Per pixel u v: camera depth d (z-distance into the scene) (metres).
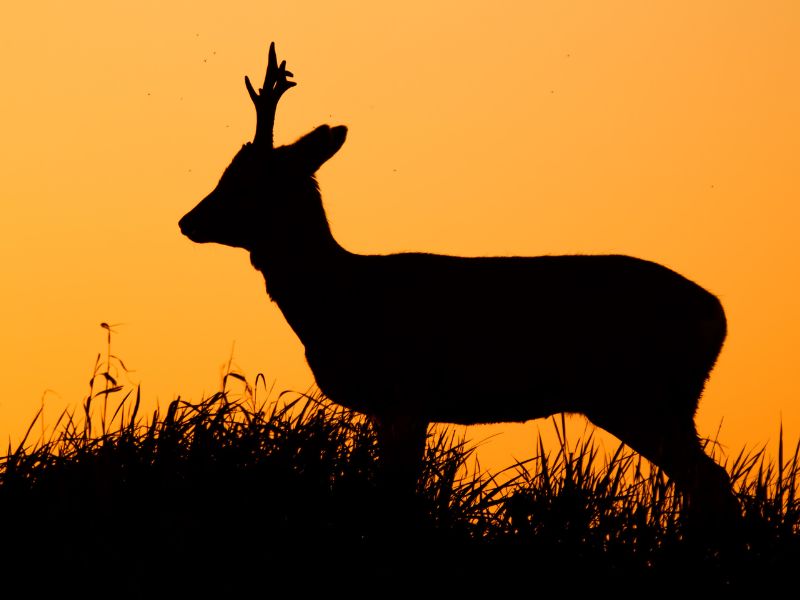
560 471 12.12
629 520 11.58
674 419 17.92
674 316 17.95
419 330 18.39
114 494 10.44
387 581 10.30
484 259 18.81
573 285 18.20
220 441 11.12
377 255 19.28
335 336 18.86
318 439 11.45
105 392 11.09
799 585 11.15
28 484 10.51
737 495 13.05
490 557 10.78
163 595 9.69
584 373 18.12
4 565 9.69
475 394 18.52
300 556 10.32
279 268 19.31
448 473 11.88
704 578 11.04
